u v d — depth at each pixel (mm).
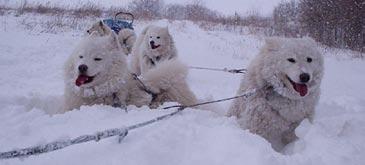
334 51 5281
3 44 3189
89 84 1274
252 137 964
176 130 958
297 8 7066
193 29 6012
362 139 1136
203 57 3695
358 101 2051
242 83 1345
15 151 730
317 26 6086
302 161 874
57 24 4699
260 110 1241
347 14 5957
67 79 1332
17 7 5863
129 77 1369
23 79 2248
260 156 822
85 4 6160
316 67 1233
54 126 1008
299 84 1184
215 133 978
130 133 925
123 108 1242
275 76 1209
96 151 833
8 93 1595
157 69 1440
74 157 806
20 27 4258
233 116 1282
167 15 7961
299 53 1199
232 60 3715
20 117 1084
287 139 1279
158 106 1376
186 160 841
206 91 2285
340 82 3205
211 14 8227
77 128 991
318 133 1085
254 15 7574
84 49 1269
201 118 1115
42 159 794
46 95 1631
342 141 1050
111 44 1319
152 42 2641
